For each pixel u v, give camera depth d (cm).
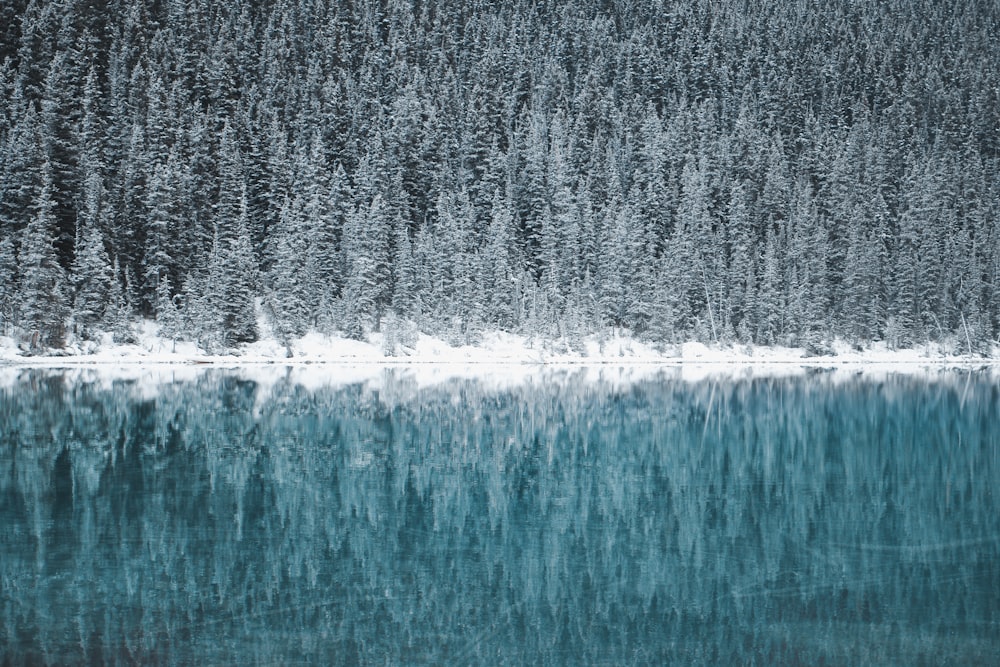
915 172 13400
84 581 1473
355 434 3428
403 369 7825
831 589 1484
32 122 8244
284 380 6159
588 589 1481
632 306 10106
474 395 5331
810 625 1312
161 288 8050
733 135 13800
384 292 9506
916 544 1780
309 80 12325
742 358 10312
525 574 1555
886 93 18762
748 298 10662
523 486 2388
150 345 7850
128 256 8344
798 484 2472
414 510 2059
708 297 10456
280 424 3688
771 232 11581
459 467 2705
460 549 1709
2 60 10075
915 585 1500
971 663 1159
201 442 3125
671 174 12456
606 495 2277
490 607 1380
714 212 11994
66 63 9975
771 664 1159
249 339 8488
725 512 2078
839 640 1249
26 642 1191
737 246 11075
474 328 9425
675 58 18488
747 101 16212
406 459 2841
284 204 9812
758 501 2217
